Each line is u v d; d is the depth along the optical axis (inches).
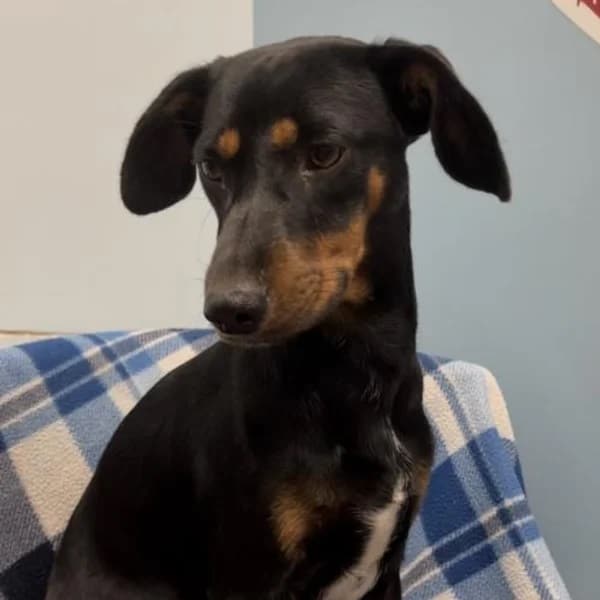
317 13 28.3
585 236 28.5
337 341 17.3
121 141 28.1
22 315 28.2
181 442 18.5
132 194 19.1
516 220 28.4
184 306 28.8
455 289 28.6
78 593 19.5
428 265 28.6
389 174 16.8
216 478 17.2
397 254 17.6
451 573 24.2
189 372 19.4
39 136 27.7
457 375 25.6
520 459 29.0
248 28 28.4
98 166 28.1
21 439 22.2
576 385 28.9
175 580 18.9
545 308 28.7
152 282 28.7
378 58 17.0
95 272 28.4
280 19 28.4
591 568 29.1
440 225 28.4
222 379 18.1
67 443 22.7
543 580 23.7
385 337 17.8
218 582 17.1
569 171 28.4
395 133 17.0
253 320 14.3
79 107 27.8
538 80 28.2
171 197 19.6
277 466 16.6
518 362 28.9
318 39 17.1
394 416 18.2
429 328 28.7
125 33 27.9
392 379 18.0
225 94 16.2
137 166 19.0
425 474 18.8
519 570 23.9
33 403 22.6
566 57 28.2
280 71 15.9
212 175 16.6
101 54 27.9
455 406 25.3
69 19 27.6
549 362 28.8
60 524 22.2
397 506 17.9
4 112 27.4
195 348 25.3
